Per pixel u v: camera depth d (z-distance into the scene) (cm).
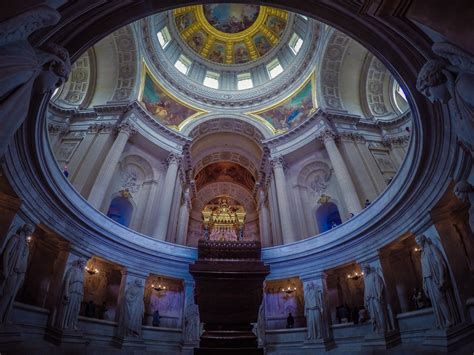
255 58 2797
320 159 2036
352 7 569
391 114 2009
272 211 2183
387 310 1081
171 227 2019
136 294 1312
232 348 402
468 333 745
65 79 529
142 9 626
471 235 824
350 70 2081
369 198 1628
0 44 356
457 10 396
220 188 3375
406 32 519
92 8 557
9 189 782
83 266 1139
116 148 1722
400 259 1156
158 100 2234
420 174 866
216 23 2731
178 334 1374
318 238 1478
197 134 2503
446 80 493
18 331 788
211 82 2727
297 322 1464
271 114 2425
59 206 1017
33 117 694
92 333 1147
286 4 637
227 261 449
